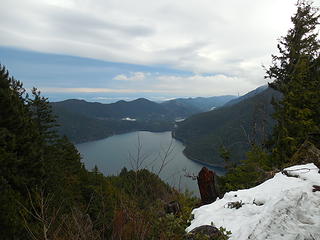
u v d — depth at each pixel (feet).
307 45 42.19
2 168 35.35
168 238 12.32
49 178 45.60
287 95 36.09
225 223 14.92
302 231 11.12
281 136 36.83
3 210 28.07
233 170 38.52
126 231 9.86
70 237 8.91
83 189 59.06
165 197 11.09
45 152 60.49
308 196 14.19
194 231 13.82
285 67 44.78
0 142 36.32
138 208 10.39
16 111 42.29
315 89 36.19
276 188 18.34
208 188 23.86
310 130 33.96
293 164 26.53
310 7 42.80
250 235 11.73
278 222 11.85
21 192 37.65
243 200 17.90
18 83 60.08
